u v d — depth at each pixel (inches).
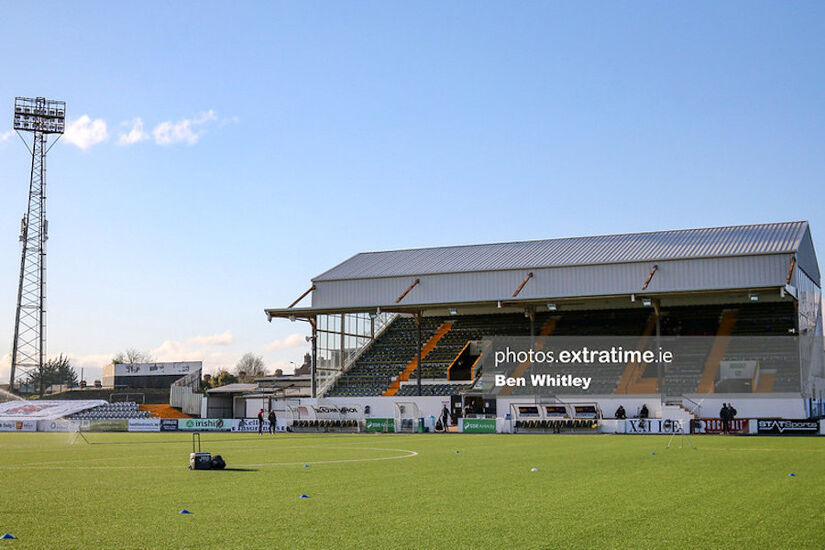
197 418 2970.0
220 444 1732.3
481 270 2755.9
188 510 619.8
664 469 970.7
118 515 597.6
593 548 472.1
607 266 2623.0
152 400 3853.3
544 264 2699.3
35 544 484.7
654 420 2154.3
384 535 511.8
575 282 2652.6
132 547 474.6
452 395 2556.6
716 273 2488.9
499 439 1851.6
